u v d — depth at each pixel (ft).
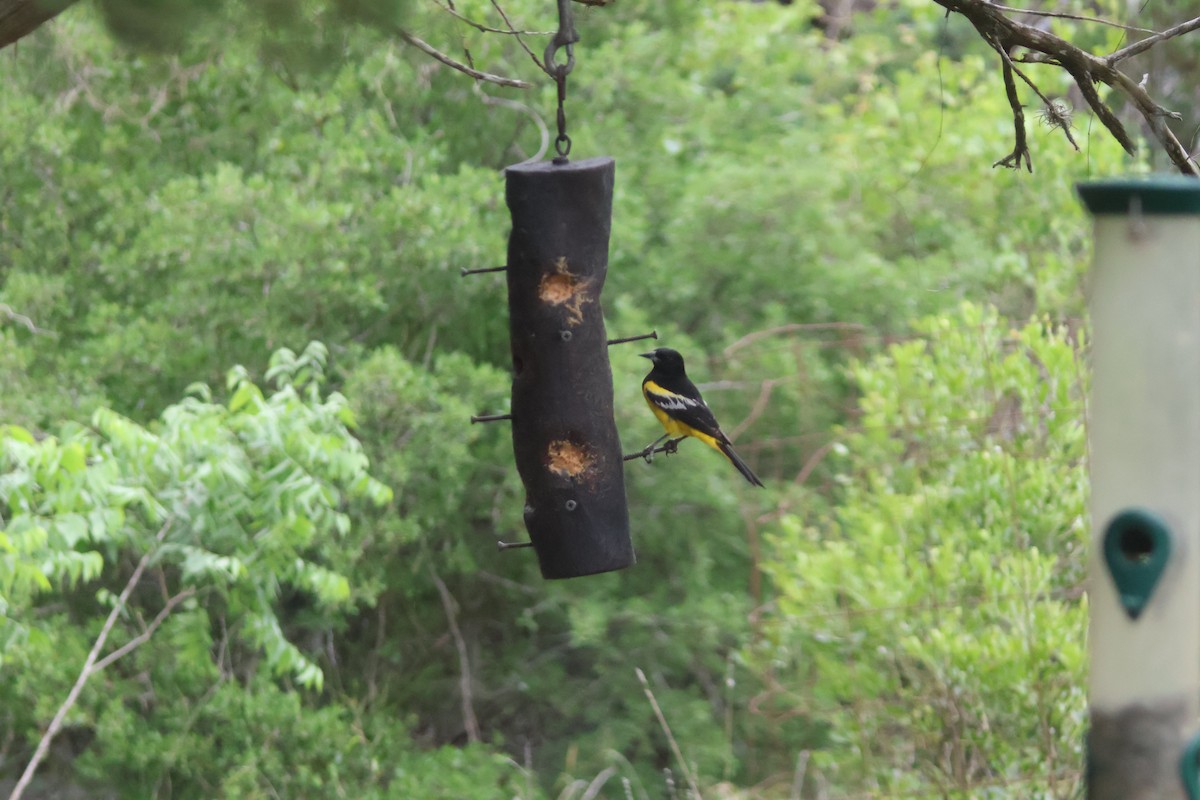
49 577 39.29
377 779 53.98
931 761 37.73
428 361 53.98
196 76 50.85
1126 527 15.92
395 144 52.80
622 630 56.03
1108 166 49.14
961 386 38.68
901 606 37.19
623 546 22.88
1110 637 16.17
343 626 54.24
